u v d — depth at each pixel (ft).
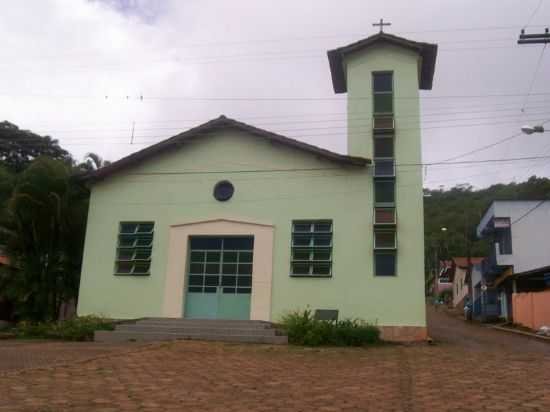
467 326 97.86
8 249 68.03
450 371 33.53
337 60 64.28
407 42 60.59
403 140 58.44
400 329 53.21
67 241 69.67
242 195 59.93
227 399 24.06
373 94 60.85
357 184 57.62
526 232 100.89
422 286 53.93
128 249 61.16
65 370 30.27
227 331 50.75
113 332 51.08
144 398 23.84
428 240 201.26
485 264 116.06
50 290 67.41
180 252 59.77
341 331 48.32
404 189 56.85
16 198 65.31
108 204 62.95
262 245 58.03
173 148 62.75
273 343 48.60
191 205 60.95
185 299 59.06
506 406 23.35
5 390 24.49
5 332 57.36
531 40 52.31
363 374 31.94
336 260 55.98
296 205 58.34
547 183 137.69
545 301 76.02
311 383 28.53
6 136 114.32
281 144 59.93
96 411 21.25
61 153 118.73
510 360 39.60
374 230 55.93
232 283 58.90
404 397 25.07
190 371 31.60
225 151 61.52
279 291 56.49
